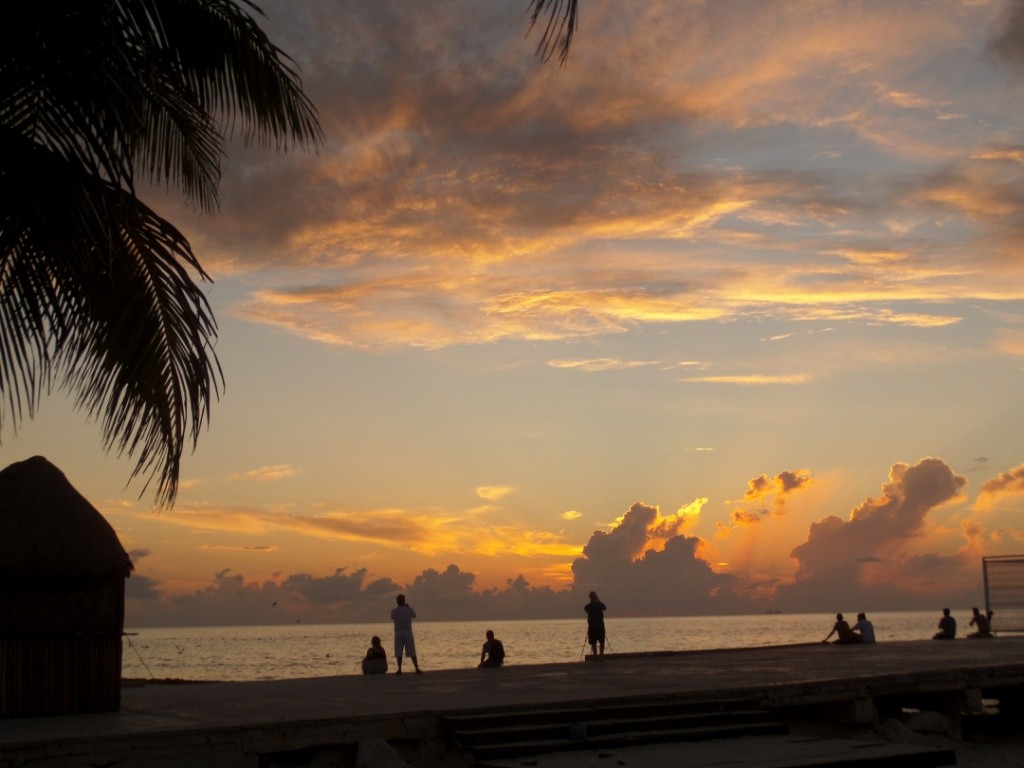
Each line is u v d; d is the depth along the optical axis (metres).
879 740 15.69
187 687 18.27
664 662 23.91
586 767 11.62
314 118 13.55
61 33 10.27
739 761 12.02
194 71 13.05
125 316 11.30
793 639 184.50
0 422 10.38
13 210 10.05
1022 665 19.23
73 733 10.92
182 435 11.82
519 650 133.62
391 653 114.81
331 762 12.29
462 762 12.67
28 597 13.19
